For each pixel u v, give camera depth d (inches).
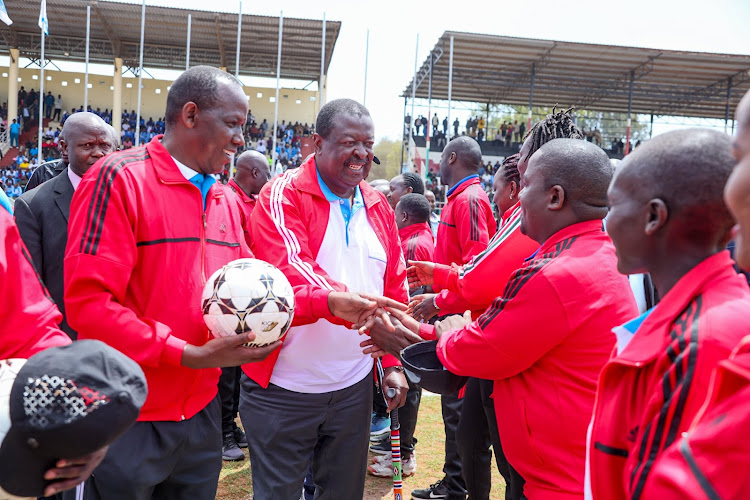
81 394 50.8
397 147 1774.1
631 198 54.4
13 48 1129.4
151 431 89.8
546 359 80.7
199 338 91.9
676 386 46.3
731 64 949.8
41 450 51.3
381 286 125.2
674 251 52.8
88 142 137.8
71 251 84.0
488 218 192.4
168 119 93.4
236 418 241.8
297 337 111.5
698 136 51.8
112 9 956.6
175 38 1088.2
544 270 77.3
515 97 1186.0
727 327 45.9
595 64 981.2
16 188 1051.3
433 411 259.9
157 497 101.2
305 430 113.3
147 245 88.1
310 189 115.4
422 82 1094.4
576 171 81.4
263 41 1073.5
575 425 77.7
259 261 90.2
